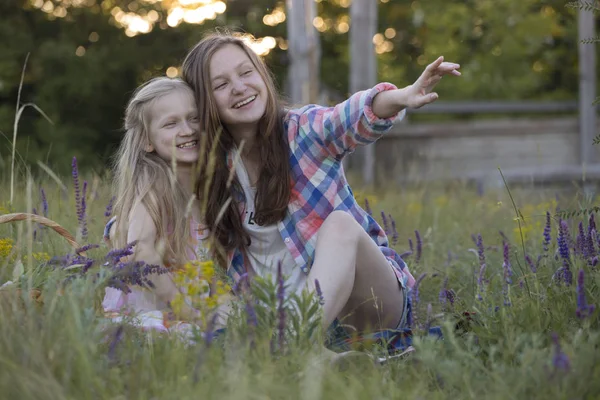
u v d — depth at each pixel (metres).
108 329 2.74
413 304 3.33
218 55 3.64
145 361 2.45
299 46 11.32
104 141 21.58
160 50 21.92
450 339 2.57
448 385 2.50
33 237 4.17
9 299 2.74
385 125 3.49
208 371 2.39
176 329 2.84
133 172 3.64
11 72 20.00
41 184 5.31
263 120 3.62
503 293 3.21
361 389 2.34
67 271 3.07
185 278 2.96
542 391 2.33
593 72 14.31
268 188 3.55
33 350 2.34
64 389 2.25
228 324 2.84
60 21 22.30
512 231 5.71
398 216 6.46
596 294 3.13
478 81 22.84
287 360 2.54
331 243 3.22
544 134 14.41
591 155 14.46
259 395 2.19
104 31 22.47
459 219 6.59
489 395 2.34
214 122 3.63
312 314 2.73
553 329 2.95
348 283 3.18
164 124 3.62
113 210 3.75
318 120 3.61
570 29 22.61
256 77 3.62
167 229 3.59
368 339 3.08
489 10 22.81
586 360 2.40
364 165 12.12
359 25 12.09
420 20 23.28
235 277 3.64
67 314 2.52
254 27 21.59
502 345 2.81
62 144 19.83
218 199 3.62
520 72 23.09
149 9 22.50
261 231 3.61
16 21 21.91
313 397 2.19
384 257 3.44
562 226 3.35
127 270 2.96
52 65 20.80
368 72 12.12
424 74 3.29
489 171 12.99
